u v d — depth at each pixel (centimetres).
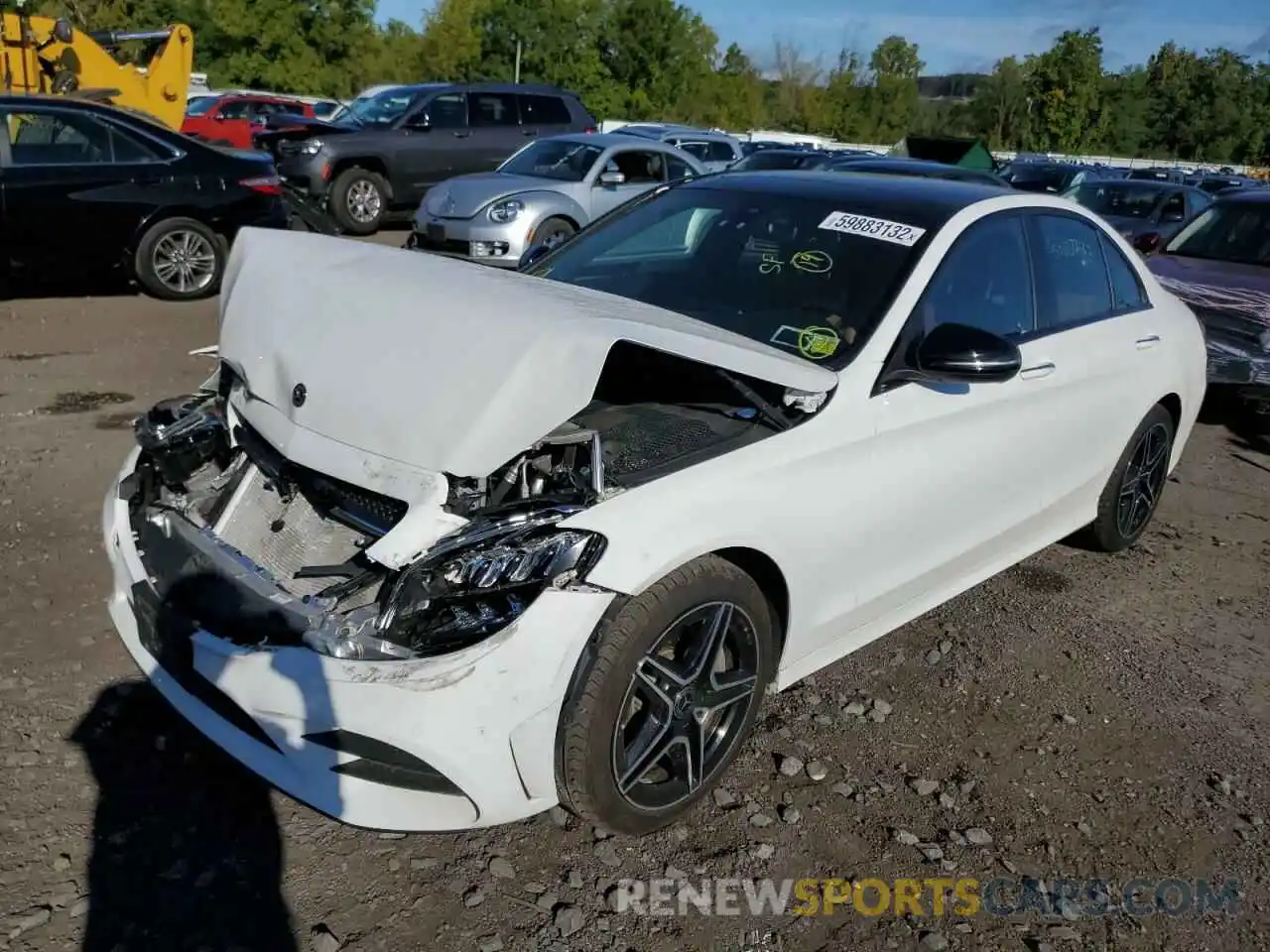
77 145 871
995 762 329
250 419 294
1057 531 440
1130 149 6812
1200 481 622
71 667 336
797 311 341
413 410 253
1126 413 443
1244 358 674
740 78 5825
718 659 282
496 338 253
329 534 274
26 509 452
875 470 316
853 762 323
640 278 378
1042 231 407
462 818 248
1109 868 287
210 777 292
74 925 239
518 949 244
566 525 246
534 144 1181
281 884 257
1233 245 802
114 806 278
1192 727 357
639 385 326
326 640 238
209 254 942
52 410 596
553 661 241
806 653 319
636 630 253
